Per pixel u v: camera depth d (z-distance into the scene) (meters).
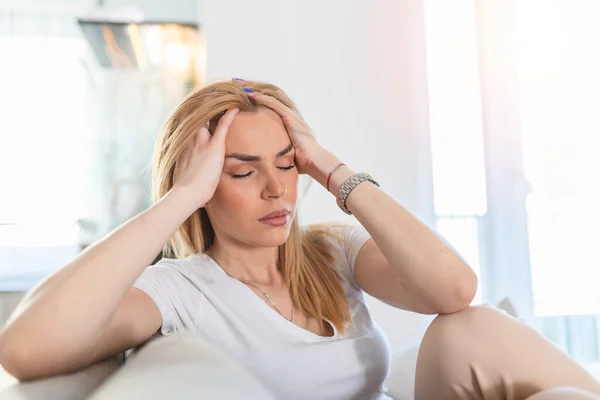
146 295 0.97
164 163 1.08
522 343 0.88
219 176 1.01
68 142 2.62
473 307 0.98
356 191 1.06
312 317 1.10
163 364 0.68
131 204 2.63
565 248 2.80
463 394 0.90
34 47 2.63
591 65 2.84
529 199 2.82
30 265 2.59
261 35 2.72
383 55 2.78
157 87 2.66
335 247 1.22
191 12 2.69
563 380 0.84
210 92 1.09
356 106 2.75
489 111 2.85
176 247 1.26
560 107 2.84
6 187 2.59
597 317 2.79
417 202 2.75
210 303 1.03
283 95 1.16
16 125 2.61
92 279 0.80
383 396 1.12
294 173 1.10
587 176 2.81
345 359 1.04
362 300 1.21
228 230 1.06
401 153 2.76
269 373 1.00
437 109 2.84
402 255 0.99
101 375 0.85
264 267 1.11
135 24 2.66
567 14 2.86
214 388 0.62
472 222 2.83
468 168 2.84
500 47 2.86
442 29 2.87
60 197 2.61
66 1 2.65
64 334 0.76
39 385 0.74
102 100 2.64
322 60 2.75
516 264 2.80
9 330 0.76
